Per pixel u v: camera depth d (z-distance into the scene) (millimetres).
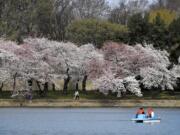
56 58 163750
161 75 163125
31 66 159625
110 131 103938
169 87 163250
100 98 158750
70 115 131000
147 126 112125
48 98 156625
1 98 155500
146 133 102062
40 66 160000
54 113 135750
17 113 135250
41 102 153625
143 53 164875
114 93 162125
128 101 156125
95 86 162125
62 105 153375
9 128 107250
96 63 161750
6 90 165875
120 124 114750
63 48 165375
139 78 166125
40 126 110438
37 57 161125
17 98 155125
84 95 161000
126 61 163750
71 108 151375
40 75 159375
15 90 157000
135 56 164000
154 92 166125
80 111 141750
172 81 165625
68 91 165625
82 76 164750
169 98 160750
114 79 157625
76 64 163625
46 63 161375
